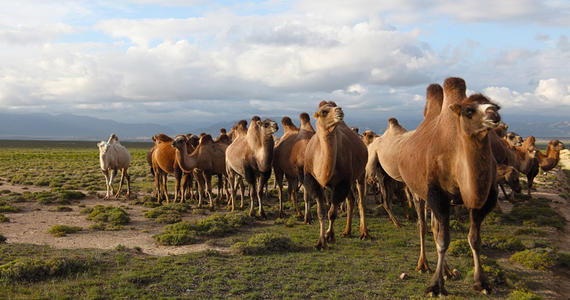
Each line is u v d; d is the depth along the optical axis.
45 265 7.71
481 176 5.61
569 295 7.25
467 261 8.75
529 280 7.71
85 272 7.89
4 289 6.82
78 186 26.22
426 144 6.76
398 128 11.38
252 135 14.66
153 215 15.18
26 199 19.16
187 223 12.66
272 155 14.44
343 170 9.54
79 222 14.07
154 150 19.42
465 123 5.51
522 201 18.70
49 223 13.80
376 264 8.73
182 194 18.70
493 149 9.70
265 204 18.22
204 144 17.23
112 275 7.81
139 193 23.28
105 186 26.17
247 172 14.90
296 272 8.23
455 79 6.59
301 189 22.78
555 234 12.19
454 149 6.08
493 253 9.89
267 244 10.05
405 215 14.91
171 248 10.56
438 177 6.35
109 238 11.70
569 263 8.92
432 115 7.64
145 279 7.59
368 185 18.38
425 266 8.11
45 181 27.52
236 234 12.23
